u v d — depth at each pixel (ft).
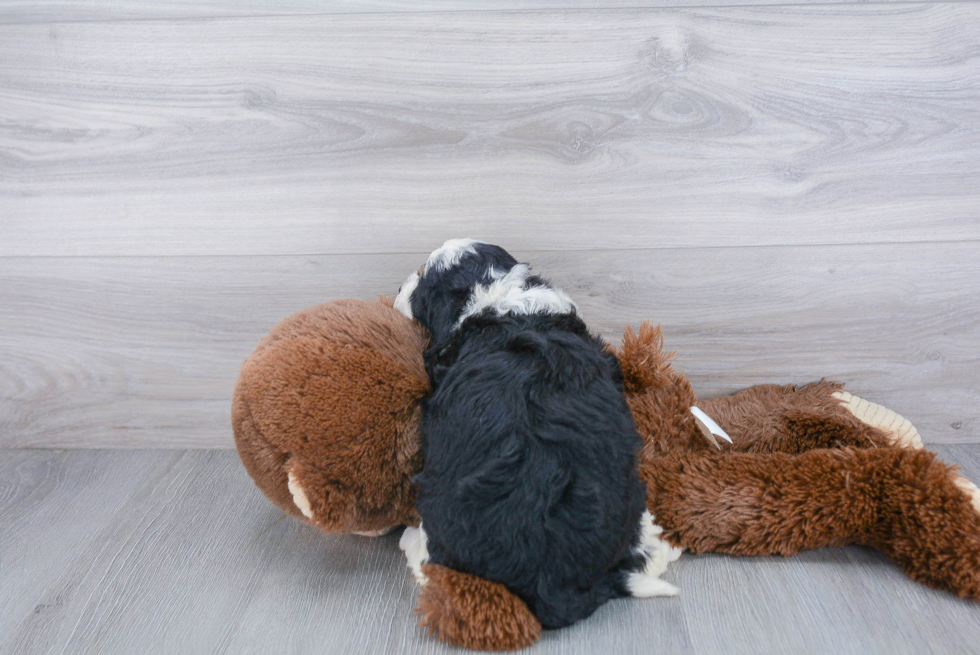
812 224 4.67
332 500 3.67
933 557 3.64
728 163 4.58
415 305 4.12
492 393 3.44
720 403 4.75
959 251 4.67
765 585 3.76
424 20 4.41
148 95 4.64
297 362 3.75
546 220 4.74
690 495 3.95
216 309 5.04
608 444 3.45
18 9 4.52
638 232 4.74
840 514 3.84
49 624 3.67
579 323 3.99
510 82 4.49
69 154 4.77
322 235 4.84
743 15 4.33
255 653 3.44
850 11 4.29
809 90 4.44
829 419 4.44
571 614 3.41
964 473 4.67
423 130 4.60
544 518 3.25
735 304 4.85
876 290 4.78
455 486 3.36
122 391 5.27
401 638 3.50
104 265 4.98
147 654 3.46
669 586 3.63
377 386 3.71
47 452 5.38
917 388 4.98
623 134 4.55
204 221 4.86
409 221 4.78
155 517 4.56
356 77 4.54
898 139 4.50
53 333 5.14
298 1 4.42
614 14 4.35
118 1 4.48
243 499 4.74
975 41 4.30
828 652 3.30
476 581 3.35
